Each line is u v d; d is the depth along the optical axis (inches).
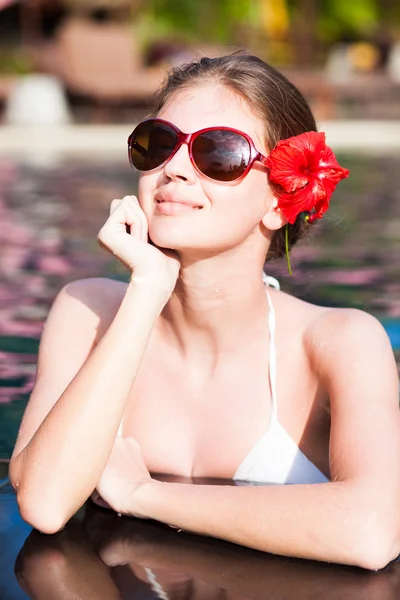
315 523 102.1
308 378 125.1
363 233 327.3
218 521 106.2
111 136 700.0
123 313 113.1
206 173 112.8
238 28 1142.3
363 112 919.0
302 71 1053.8
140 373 130.3
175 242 113.0
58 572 99.0
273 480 123.2
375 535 101.0
